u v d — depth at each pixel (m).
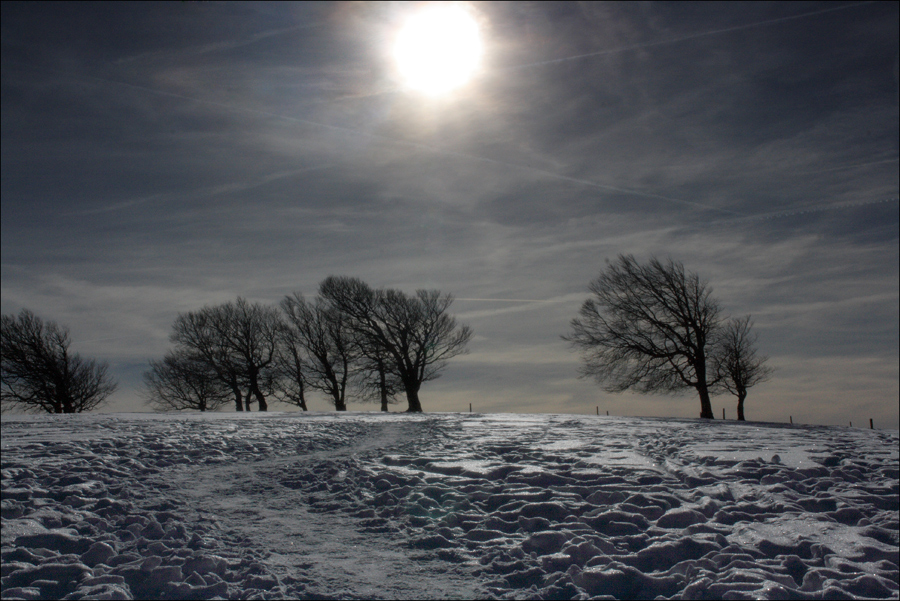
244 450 12.26
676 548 5.52
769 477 8.09
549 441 12.62
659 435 13.98
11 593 4.77
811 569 4.99
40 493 7.77
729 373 40.19
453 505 7.16
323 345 51.19
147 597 4.80
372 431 16.41
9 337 49.81
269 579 4.98
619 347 39.75
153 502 7.65
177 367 52.97
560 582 4.92
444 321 47.66
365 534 6.31
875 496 7.15
